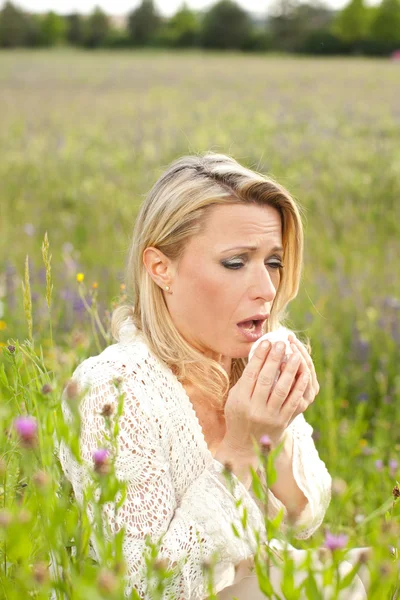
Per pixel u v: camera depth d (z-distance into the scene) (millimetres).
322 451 3514
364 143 14398
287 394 1771
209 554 1743
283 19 86625
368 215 8750
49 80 40125
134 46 95438
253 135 16078
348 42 78688
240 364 2176
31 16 98938
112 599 1091
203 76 42125
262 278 1902
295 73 44062
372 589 1230
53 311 4352
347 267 6809
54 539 1303
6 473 1674
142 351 1915
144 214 1996
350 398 4277
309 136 15531
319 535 2445
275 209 1957
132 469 1781
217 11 87125
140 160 13180
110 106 25109
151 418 1815
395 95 28016
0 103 26469
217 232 1882
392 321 4996
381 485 3096
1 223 8484
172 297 1947
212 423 2014
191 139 15055
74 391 1312
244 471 1824
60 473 1885
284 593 1234
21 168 12578
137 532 1737
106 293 5203
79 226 8523
